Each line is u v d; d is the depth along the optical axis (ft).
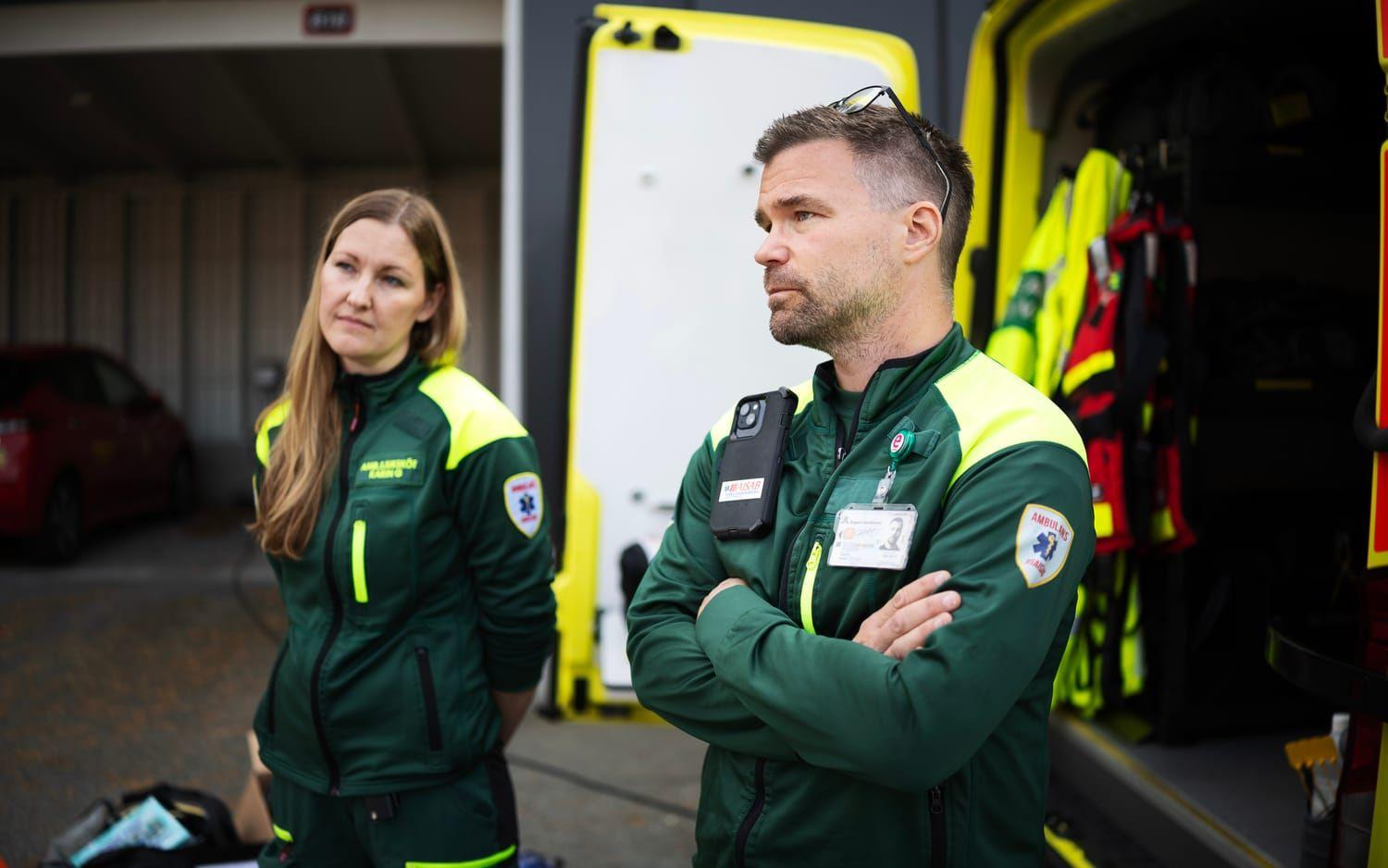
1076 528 3.50
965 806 3.57
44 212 33.30
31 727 12.40
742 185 8.52
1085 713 9.04
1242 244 9.58
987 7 9.05
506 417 5.41
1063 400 8.46
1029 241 9.40
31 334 33.45
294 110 27.86
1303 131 8.50
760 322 8.55
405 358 5.39
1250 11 8.00
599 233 8.52
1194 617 8.65
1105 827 8.08
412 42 19.93
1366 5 7.78
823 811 3.64
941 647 3.25
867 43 8.93
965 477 3.53
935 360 3.83
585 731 12.40
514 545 5.26
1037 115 9.30
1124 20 8.32
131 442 24.39
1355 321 9.30
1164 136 8.71
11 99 26.37
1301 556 8.87
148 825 7.35
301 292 33.27
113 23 19.85
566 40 9.22
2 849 9.25
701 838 4.05
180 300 33.32
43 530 20.59
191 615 17.66
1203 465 8.66
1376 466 4.40
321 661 4.99
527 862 7.72
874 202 3.77
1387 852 4.31
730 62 8.52
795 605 3.78
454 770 5.05
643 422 8.55
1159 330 7.96
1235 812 7.16
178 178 32.58
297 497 5.11
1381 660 4.30
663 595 4.34
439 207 33.27
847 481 3.80
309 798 5.15
